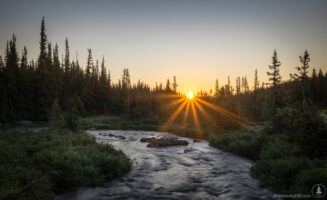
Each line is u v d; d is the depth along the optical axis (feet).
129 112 211.41
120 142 72.54
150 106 222.28
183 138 90.99
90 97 212.02
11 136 43.42
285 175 26.76
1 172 21.48
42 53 185.78
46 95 156.46
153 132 121.39
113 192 24.85
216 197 23.93
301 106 84.58
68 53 223.10
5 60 172.04
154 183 28.96
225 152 55.01
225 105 134.21
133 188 26.58
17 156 28.43
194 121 141.49
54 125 85.76
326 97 183.83
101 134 99.30
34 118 143.13
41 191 20.84
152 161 43.47
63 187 24.81
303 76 89.30
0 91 130.62
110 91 248.73
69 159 28.99
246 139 58.44
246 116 159.12
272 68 91.76
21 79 150.10
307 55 89.25
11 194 17.95
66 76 202.90
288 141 46.83
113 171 31.40
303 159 29.48
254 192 25.38
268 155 38.27
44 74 162.61
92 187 26.02
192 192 25.59
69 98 175.11
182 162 43.14
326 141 32.24
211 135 81.20
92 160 31.60
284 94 95.50
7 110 132.87
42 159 27.99
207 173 34.71
